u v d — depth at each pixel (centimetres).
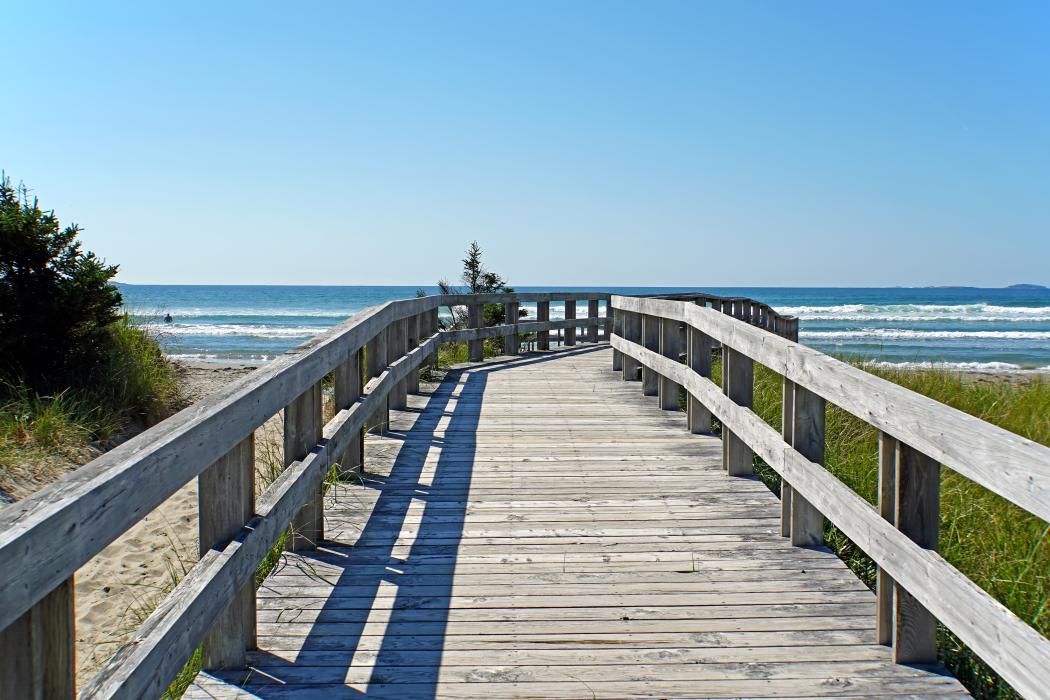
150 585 552
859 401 291
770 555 395
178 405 1034
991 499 509
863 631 314
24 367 873
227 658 288
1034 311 5334
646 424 711
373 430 668
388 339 719
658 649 300
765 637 309
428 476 541
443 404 817
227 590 248
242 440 274
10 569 136
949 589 227
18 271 871
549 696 268
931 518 259
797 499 405
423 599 346
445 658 295
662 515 458
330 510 469
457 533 430
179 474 212
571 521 448
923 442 241
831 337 3819
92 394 870
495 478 536
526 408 793
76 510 158
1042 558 405
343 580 368
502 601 344
